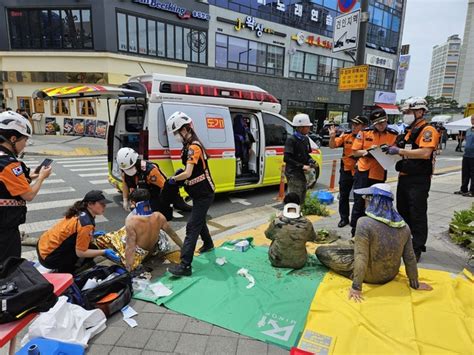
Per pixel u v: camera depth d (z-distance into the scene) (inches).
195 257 147.0
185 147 136.0
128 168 155.9
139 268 133.3
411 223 143.9
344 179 191.3
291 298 113.3
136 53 679.1
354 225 173.2
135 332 97.7
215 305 110.2
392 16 1144.8
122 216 215.2
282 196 271.3
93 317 97.5
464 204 247.3
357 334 92.6
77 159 463.5
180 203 206.8
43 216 210.5
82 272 126.9
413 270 114.5
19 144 102.4
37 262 136.6
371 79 1150.3
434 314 101.3
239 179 268.1
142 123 212.5
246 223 210.4
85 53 639.1
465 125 651.5
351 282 121.5
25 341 88.6
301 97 984.9
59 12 640.4
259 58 880.9
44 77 660.1
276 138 284.5
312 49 980.6
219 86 242.2
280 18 895.1
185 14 721.6
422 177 137.3
